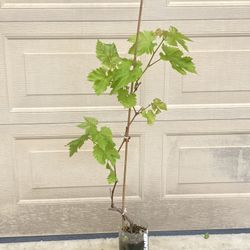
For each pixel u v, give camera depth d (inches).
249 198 95.8
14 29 82.3
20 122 87.4
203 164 93.3
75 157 90.9
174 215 96.1
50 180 91.8
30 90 85.8
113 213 94.8
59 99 87.1
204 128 90.7
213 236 96.1
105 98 87.7
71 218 94.4
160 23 84.0
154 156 92.0
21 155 89.8
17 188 91.7
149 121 75.2
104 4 82.5
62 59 84.7
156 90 87.7
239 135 91.9
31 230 94.5
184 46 70.9
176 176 93.7
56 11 82.0
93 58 85.1
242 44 86.4
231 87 88.5
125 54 85.4
